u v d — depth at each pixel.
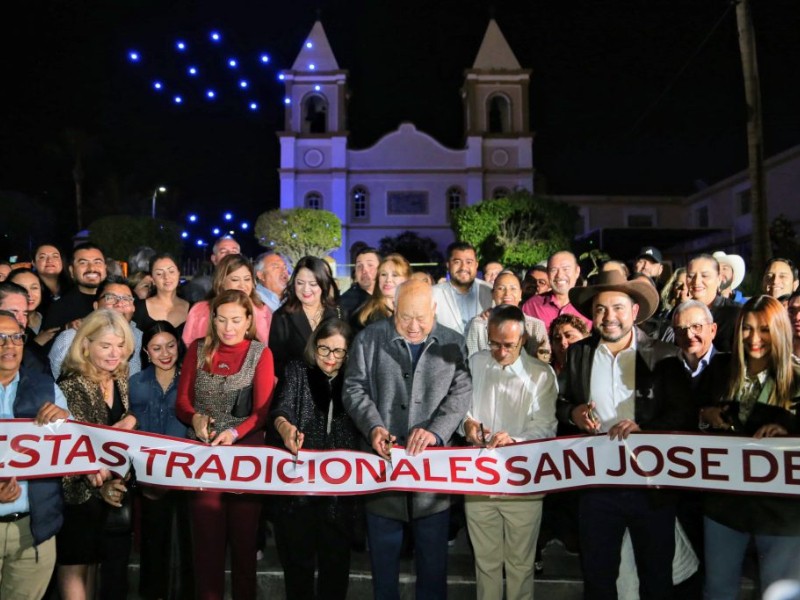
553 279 5.33
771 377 3.24
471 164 31.66
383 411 3.50
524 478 3.46
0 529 3.31
